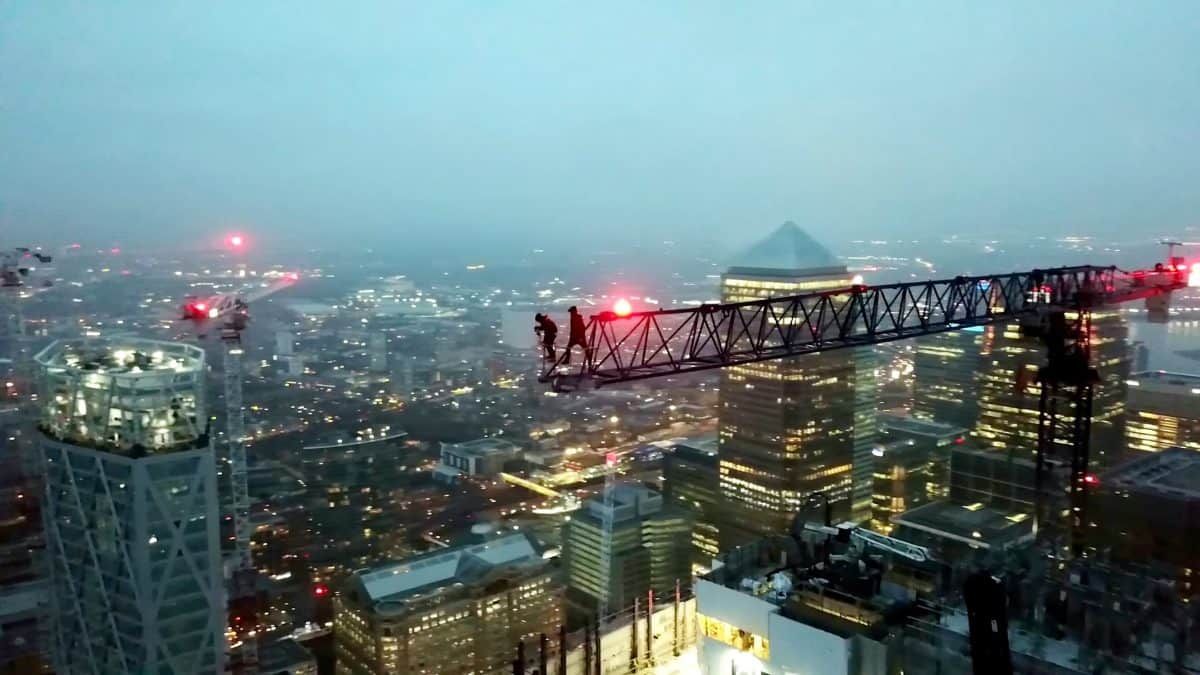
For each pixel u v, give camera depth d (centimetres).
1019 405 14650
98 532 9594
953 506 12588
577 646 9012
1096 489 8512
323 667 12244
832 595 6475
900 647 5997
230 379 13575
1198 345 12450
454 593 13775
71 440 9700
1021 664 5712
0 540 9969
